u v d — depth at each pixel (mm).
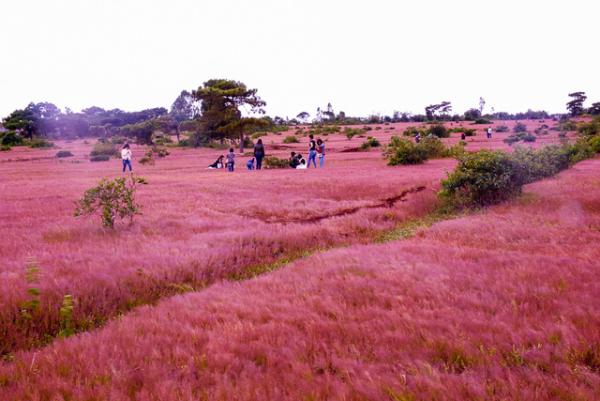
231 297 6195
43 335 5621
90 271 7129
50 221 12555
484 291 5988
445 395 3414
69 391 3785
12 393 3750
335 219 12812
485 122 132000
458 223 11281
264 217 13703
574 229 9891
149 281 7074
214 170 34188
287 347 4441
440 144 39031
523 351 4125
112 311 6254
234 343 4559
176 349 4473
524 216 11875
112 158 59156
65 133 151375
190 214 13562
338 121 173000
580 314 4875
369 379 3686
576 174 20969
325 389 3592
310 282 6680
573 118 127125
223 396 3545
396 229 12344
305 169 31141
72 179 26906
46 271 7148
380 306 5609
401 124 148625
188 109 182375
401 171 26938
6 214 13734
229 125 66375
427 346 4367
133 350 4523
